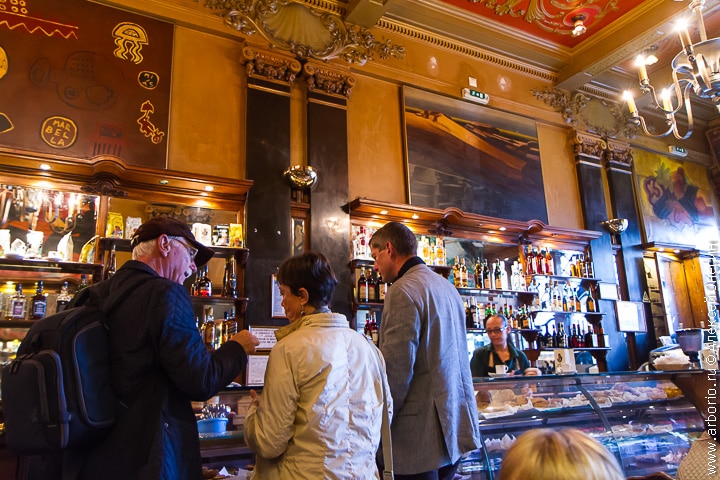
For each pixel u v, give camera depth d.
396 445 2.10
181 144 4.80
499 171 6.66
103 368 1.49
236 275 4.77
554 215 7.01
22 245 3.91
